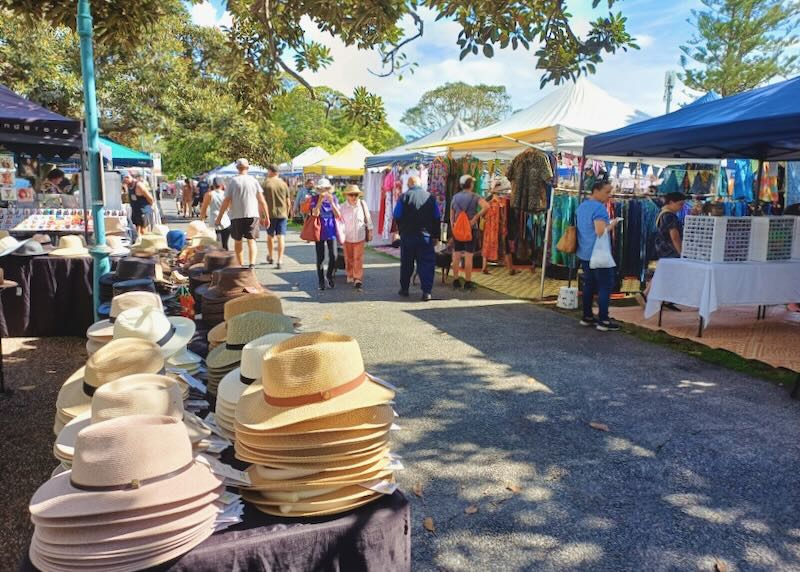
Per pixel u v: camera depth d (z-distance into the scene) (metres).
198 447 1.75
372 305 8.24
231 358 2.54
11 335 6.27
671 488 3.19
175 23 19.92
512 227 10.88
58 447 1.71
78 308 6.34
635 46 3.76
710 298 6.13
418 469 3.40
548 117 10.44
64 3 4.62
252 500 1.58
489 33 3.62
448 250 10.27
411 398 4.55
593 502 3.04
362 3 3.84
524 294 9.22
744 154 8.44
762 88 6.26
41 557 1.33
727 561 2.57
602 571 2.50
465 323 7.16
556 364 5.45
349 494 1.59
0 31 15.35
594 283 6.96
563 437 3.84
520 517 2.90
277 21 4.70
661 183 11.53
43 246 6.92
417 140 16.38
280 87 5.04
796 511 2.97
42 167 9.45
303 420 1.57
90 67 4.07
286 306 8.10
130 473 1.37
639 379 5.02
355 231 9.33
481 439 3.80
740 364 5.48
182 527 1.37
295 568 1.49
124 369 2.06
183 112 21.39
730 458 3.54
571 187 9.97
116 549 1.30
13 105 6.56
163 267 5.69
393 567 1.64
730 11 28.55
